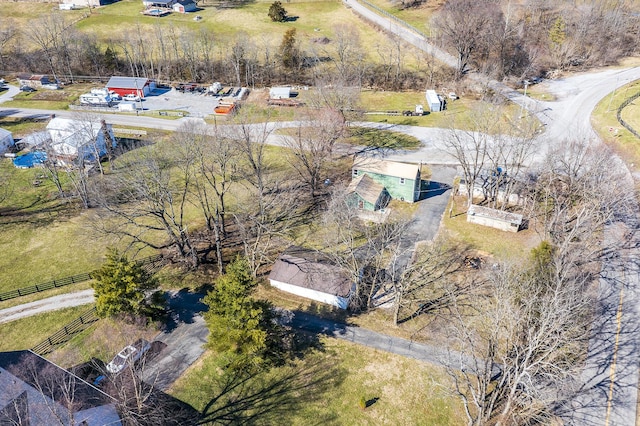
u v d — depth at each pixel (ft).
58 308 182.80
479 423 132.57
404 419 142.72
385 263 198.80
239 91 363.97
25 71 399.24
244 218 227.20
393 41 407.44
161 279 195.31
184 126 270.87
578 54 382.42
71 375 136.36
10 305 184.65
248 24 439.22
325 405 146.72
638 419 137.39
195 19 446.19
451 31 348.79
